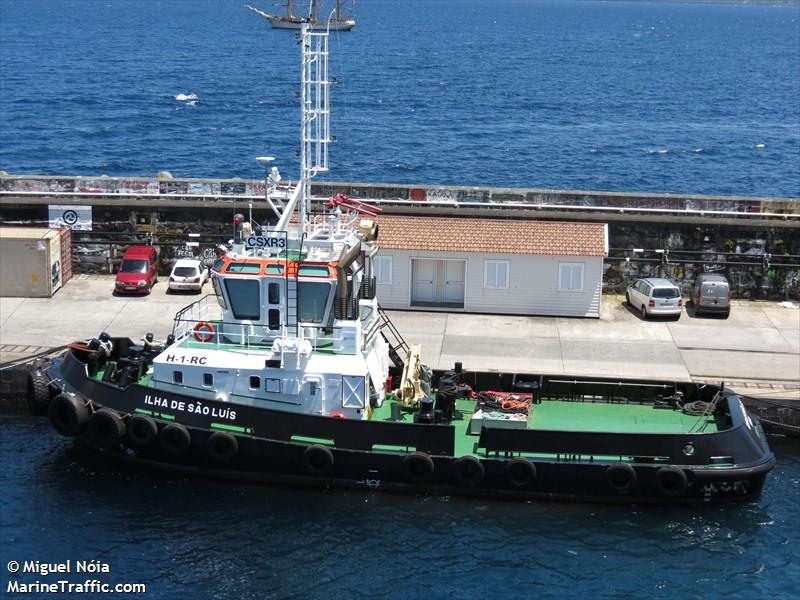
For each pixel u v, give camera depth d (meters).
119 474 33.56
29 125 111.19
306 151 34.28
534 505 31.92
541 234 47.25
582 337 44.53
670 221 49.41
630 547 30.22
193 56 191.88
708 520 31.45
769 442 37.38
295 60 187.75
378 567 29.14
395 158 97.88
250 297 33.25
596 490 31.58
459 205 50.81
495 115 126.94
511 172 93.75
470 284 47.16
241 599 27.72
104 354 36.09
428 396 34.03
